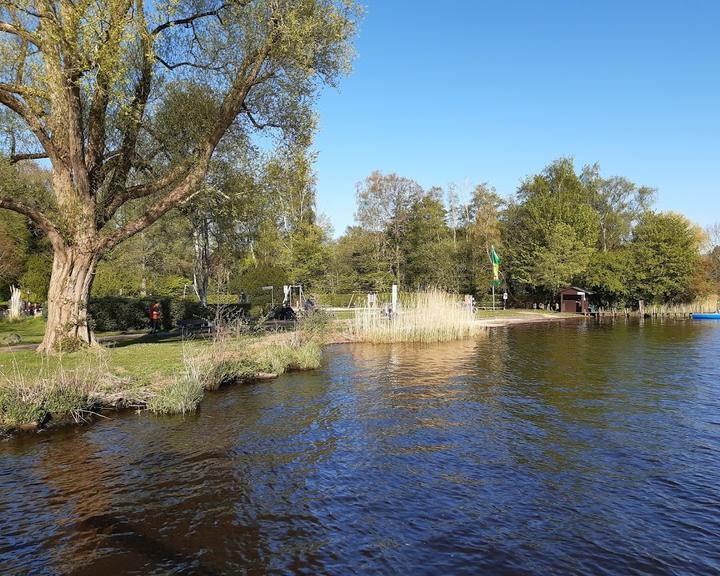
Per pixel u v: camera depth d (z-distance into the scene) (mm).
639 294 55219
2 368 12633
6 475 8008
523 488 7531
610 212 77750
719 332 32625
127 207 25656
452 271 58000
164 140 18828
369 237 63562
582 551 5805
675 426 10656
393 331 26828
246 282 41312
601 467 8367
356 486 7598
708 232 71375
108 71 13344
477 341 27391
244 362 16250
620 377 16266
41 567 5480
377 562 5566
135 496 7254
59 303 15961
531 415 11555
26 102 15156
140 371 13836
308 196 49375
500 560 5613
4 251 33719
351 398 13297
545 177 70062
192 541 6023
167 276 52281
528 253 58969
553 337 29578
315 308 28234
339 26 16766
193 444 9523
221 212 20672
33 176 29016
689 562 5594
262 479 7859
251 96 18625
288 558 5645
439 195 71125
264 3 16250
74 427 10570
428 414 11664
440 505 6965
